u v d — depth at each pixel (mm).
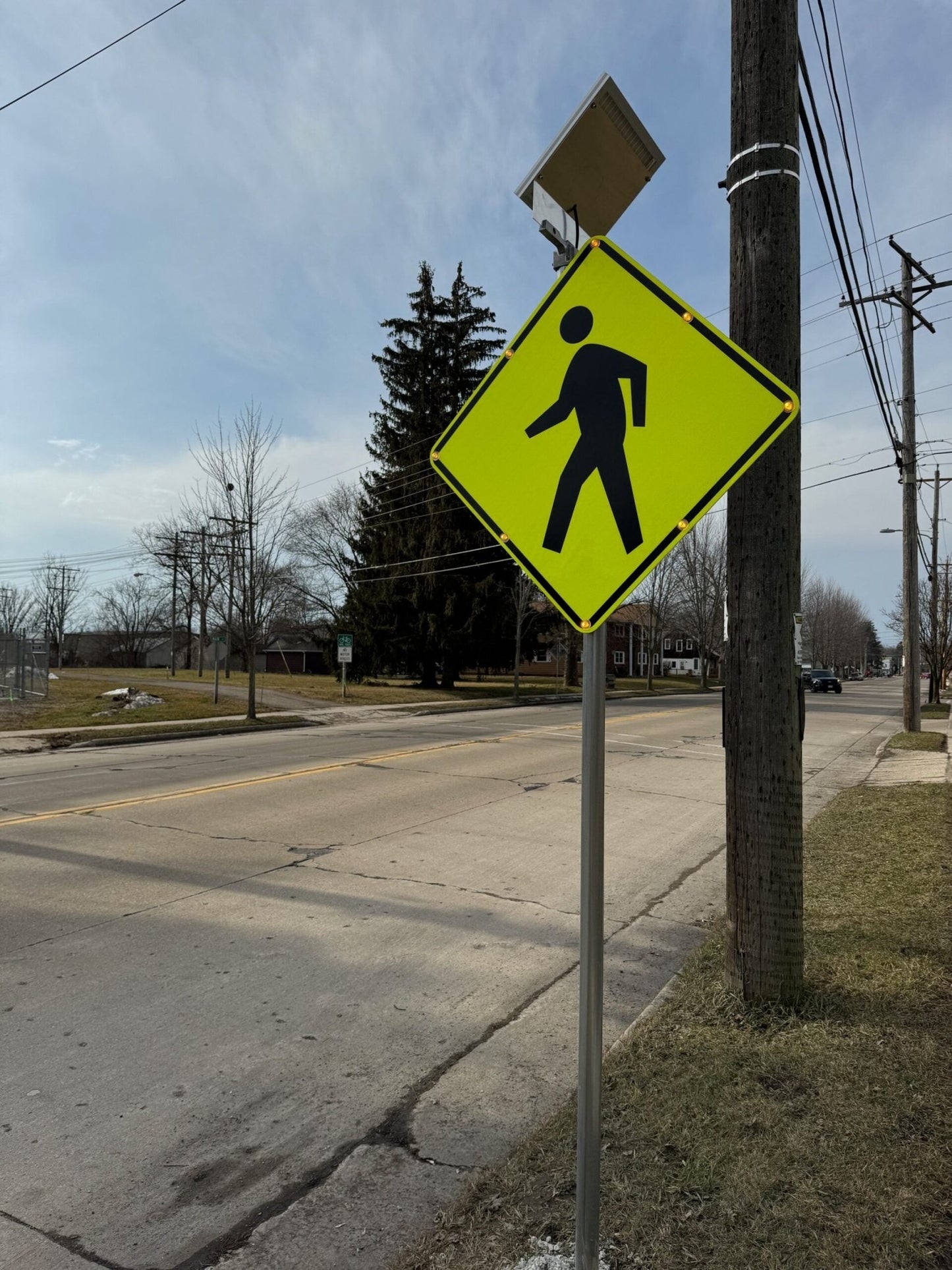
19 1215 2602
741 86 3617
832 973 3934
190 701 24250
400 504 36438
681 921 5500
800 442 3633
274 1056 3621
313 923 5320
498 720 22688
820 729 20344
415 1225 2539
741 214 3619
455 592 34906
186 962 4660
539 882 6273
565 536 2115
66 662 87875
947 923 4625
